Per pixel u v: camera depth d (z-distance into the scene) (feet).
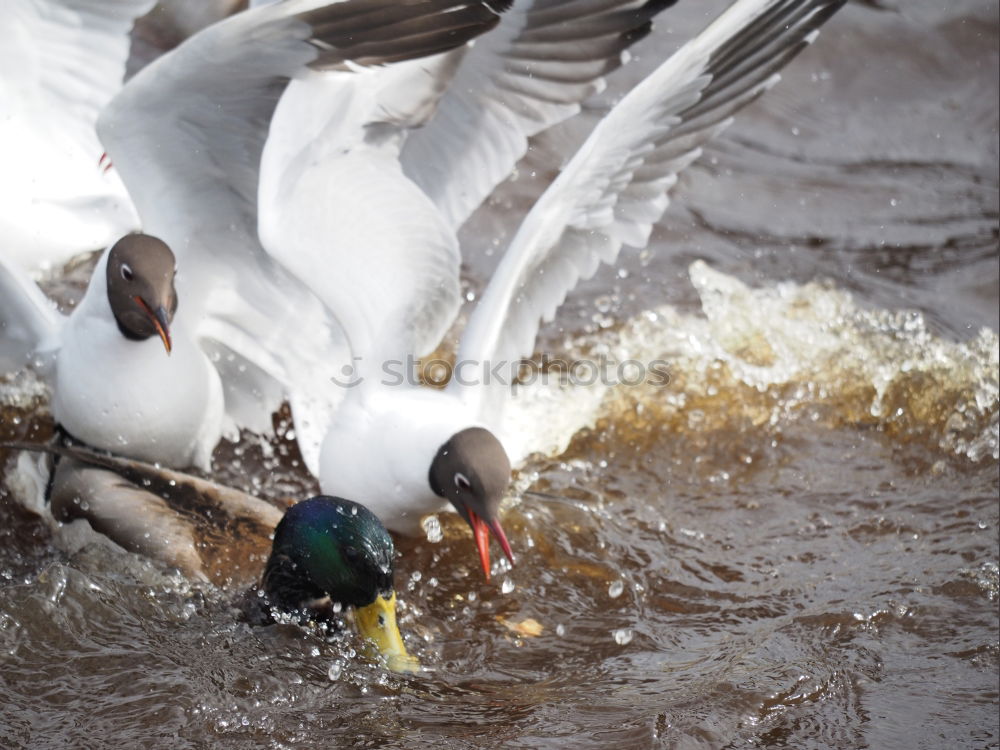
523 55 30.86
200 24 42.52
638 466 32.50
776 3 28.99
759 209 42.32
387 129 29.94
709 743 23.06
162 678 24.14
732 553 29.43
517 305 30.07
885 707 24.23
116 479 28.07
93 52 34.99
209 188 30.78
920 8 51.67
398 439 28.37
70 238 35.09
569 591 28.04
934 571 28.45
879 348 36.35
